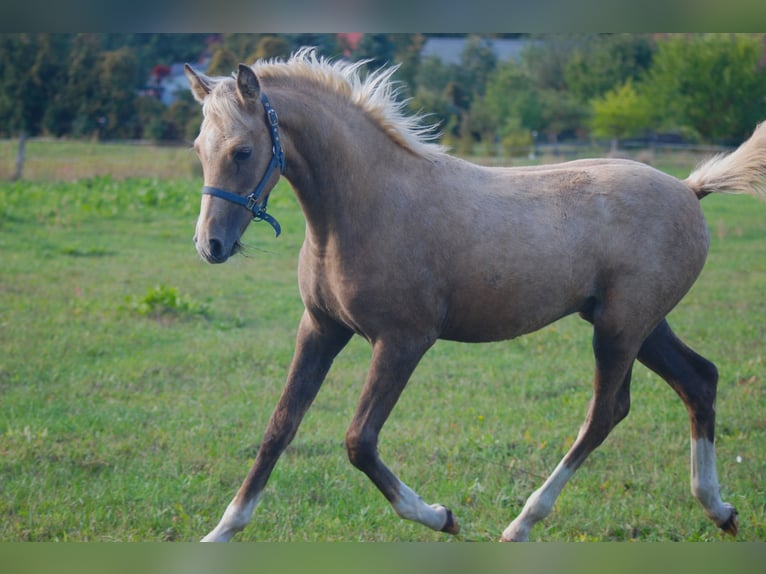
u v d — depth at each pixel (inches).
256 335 621.3
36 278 767.1
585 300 331.0
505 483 374.9
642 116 2202.3
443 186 312.8
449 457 401.4
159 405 469.1
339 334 319.0
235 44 1876.2
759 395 490.3
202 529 325.1
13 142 1827.0
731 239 1005.2
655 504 355.9
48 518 324.2
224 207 279.6
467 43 2568.9
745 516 348.5
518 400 489.1
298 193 303.0
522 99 2308.1
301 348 316.2
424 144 317.1
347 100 308.3
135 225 1065.5
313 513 340.5
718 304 711.7
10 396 474.0
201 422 441.1
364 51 2144.4
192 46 2320.4
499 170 331.6
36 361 539.5
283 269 852.6
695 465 337.1
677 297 337.1
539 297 318.7
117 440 413.4
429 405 478.9
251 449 408.5
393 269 298.4
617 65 2516.0
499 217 313.1
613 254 324.2
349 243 298.0
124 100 2101.4
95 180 1325.0
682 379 345.7
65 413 448.5
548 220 318.0
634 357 332.2
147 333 614.5
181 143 1918.1
